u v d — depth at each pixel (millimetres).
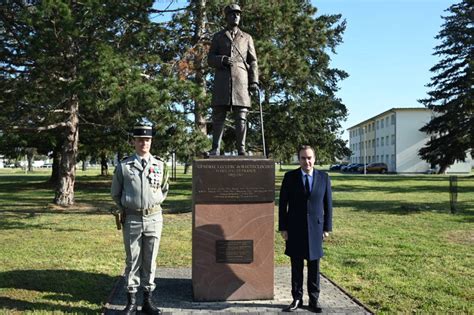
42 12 12258
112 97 12070
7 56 15070
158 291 6465
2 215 14914
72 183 18000
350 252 9211
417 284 6867
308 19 18656
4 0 13984
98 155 39844
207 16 16781
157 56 15117
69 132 17531
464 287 6723
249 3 16234
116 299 6055
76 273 7449
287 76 18484
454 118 38562
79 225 12789
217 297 6031
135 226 5523
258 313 5520
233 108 6688
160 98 12531
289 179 5746
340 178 46219
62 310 5672
